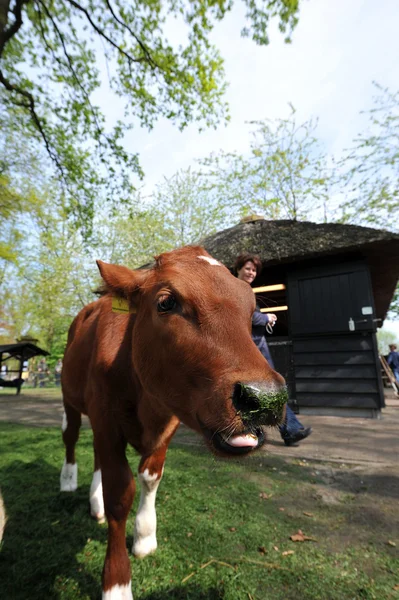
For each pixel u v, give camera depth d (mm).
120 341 2111
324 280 7766
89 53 9344
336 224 8297
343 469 3629
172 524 2484
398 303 19438
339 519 2561
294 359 7855
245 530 2393
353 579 1892
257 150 17031
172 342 1506
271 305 10023
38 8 8492
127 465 1956
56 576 1947
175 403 1571
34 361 27469
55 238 20422
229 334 1417
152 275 1814
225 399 1258
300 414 7516
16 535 2361
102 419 2021
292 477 3412
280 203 17938
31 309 26234
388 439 4883
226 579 1896
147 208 22703
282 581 1885
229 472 3537
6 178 12422
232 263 7969
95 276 22859
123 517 1815
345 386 7234
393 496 2926
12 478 3436
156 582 1890
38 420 7191
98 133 10367
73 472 3168
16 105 9938
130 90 10062
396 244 6852
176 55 9242
